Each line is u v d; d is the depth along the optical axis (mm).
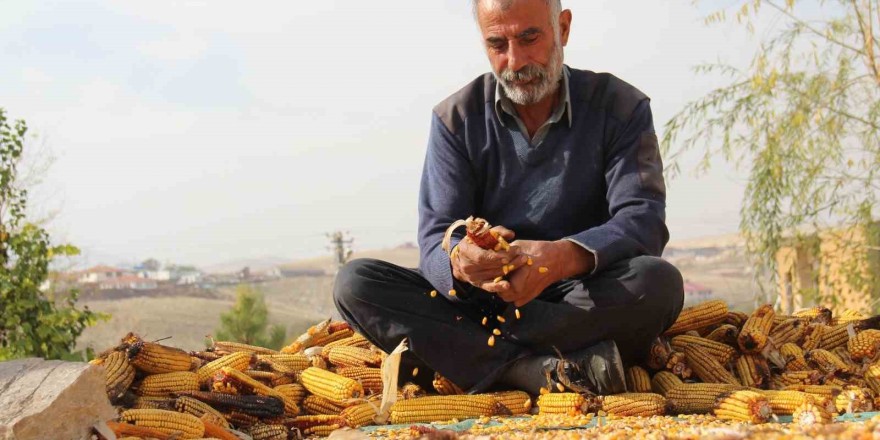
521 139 5840
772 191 12930
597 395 5227
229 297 117938
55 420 3896
